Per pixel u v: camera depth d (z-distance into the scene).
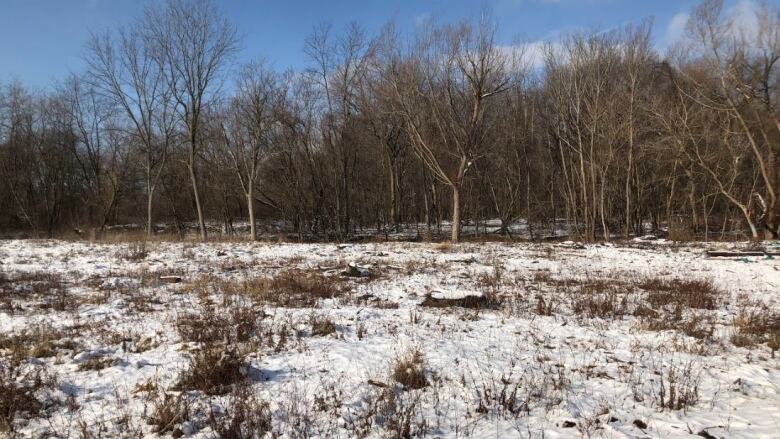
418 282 13.75
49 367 6.50
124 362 6.67
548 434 4.70
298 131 34.09
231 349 6.89
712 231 35.94
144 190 43.53
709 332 8.60
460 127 28.50
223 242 27.16
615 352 7.39
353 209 39.91
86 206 43.03
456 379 6.19
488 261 18.53
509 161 35.91
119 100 32.72
